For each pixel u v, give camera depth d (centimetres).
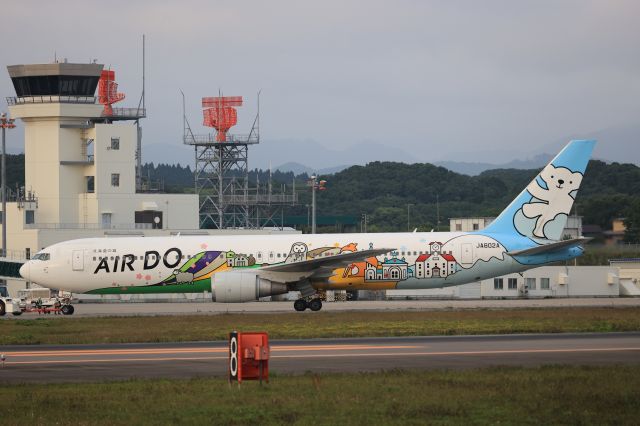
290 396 9850
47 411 9306
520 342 15138
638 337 15875
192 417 8938
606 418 8769
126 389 10481
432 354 13588
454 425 8544
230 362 10700
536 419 8750
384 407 9300
